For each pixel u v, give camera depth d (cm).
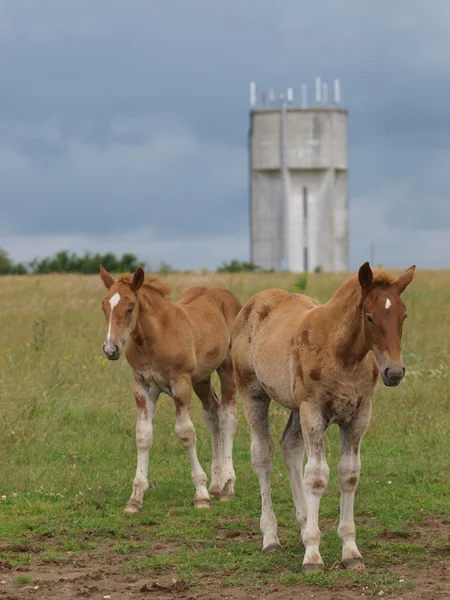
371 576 873
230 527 1078
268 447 1032
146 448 1191
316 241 11475
